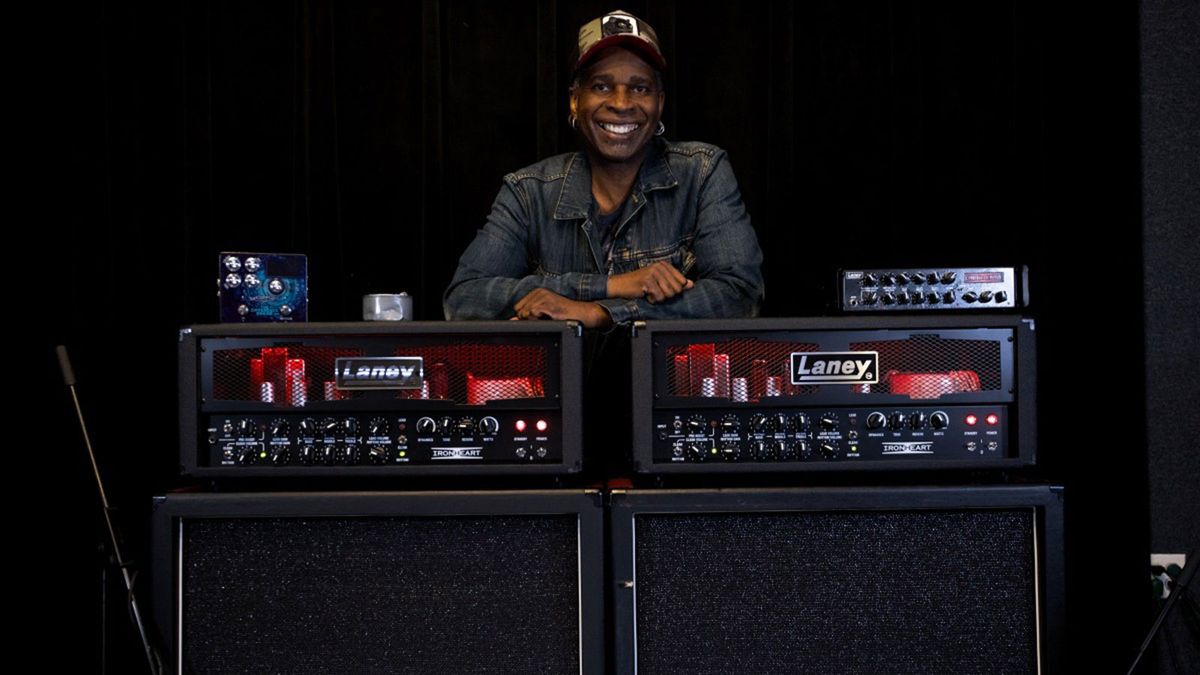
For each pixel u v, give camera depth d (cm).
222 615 179
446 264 288
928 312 191
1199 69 226
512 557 180
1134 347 229
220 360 179
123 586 259
